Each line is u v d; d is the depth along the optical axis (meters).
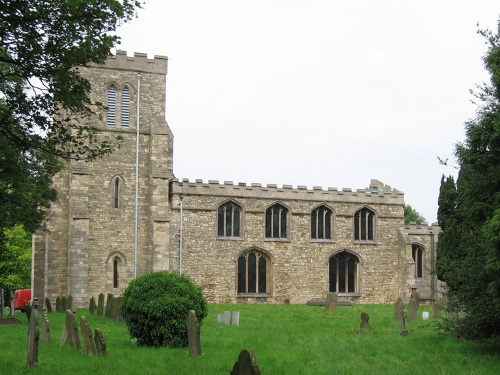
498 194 18.53
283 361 17.72
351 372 16.42
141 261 45.25
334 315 35.75
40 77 14.92
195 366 16.53
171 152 48.84
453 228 25.88
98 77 45.41
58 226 43.78
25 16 13.92
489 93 19.22
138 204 45.56
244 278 49.56
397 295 53.62
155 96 46.69
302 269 50.91
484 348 20.67
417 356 19.23
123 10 14.79
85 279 42.69
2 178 18.08
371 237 53.69
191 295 21.41
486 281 19.94
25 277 53.09
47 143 16.06
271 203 50.34
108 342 21.59
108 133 45.19
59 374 15.12
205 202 48.34
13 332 24.11
